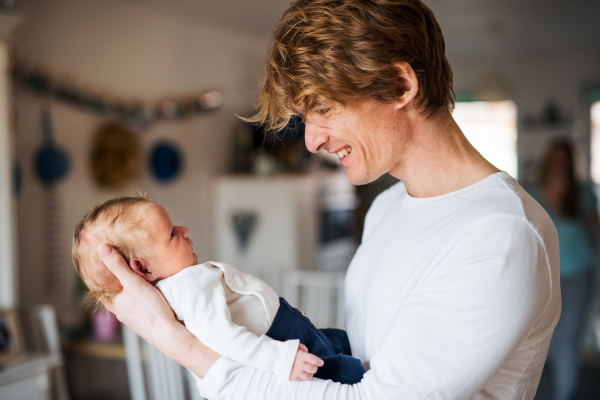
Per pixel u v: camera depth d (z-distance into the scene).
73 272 3.11
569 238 2.79
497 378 0.77
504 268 0.69
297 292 2.95
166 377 1.88
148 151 3.71
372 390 0.71
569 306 2.81
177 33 3.95
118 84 3.43
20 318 2.60
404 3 0.78
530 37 4.99
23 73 2.76
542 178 2.85
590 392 3.13
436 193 0.86
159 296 0.85
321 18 0.77
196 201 4.20
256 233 4.23
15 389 2.09
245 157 4.50
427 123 0.84
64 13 3.02
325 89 0.76
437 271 0.75
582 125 5.74
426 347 0.70
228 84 4.55
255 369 0.78
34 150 2.86
